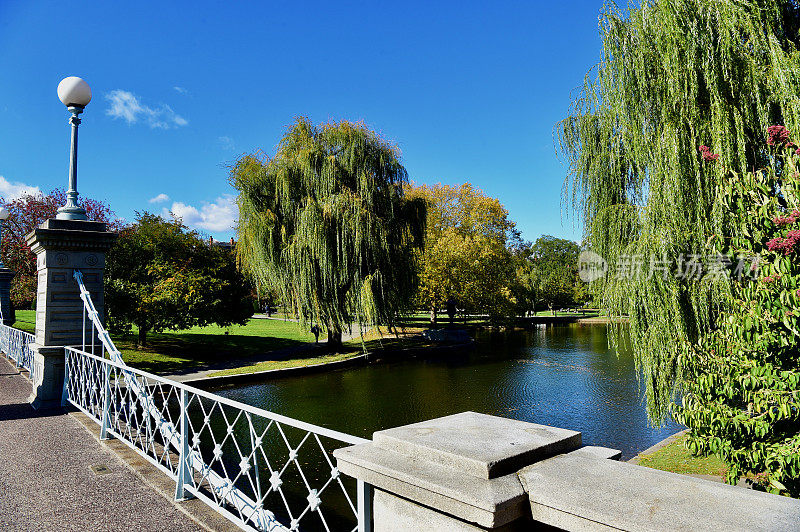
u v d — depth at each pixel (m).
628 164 7.84
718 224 5.85
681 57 6.61
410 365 20.48
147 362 17.31
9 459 4.60
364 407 12.76
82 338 7.16
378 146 21.31
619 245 7.73
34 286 23.95
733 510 1.37
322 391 14.98
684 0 6.57
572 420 11.20
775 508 1.37
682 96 6.61
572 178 8.49
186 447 3.74
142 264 18.56
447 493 1.61
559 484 1.61
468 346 26.86
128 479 4.08
